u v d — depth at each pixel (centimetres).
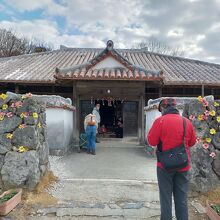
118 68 1202
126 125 1257
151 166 743
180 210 365
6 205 418
